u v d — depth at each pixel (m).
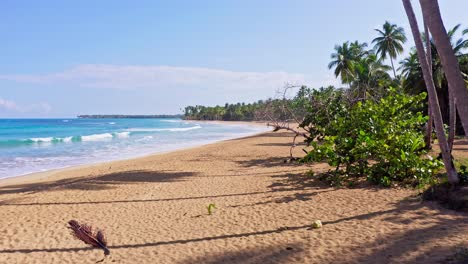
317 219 7.69
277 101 16.23
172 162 19.61
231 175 14.35
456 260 4.98
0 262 6.14
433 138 18.08
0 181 15.50
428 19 4.39
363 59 41.06
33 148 31.45
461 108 4.17
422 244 5.80
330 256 5.64
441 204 8.19
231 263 5.65
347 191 10.14
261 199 9.80
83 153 27.67
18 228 8.03
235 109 169.38
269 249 6.14
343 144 11.45
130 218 8.59
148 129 72.75
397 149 10.64
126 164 19.78
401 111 12.61
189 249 6.38
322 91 15.68
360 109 12.91
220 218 8.22
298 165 16.14
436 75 31.06
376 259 5.37
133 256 6.19
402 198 8.95
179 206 9.58
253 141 33.91
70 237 7.33
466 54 31.97
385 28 45.28
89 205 10.05
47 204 10.26
